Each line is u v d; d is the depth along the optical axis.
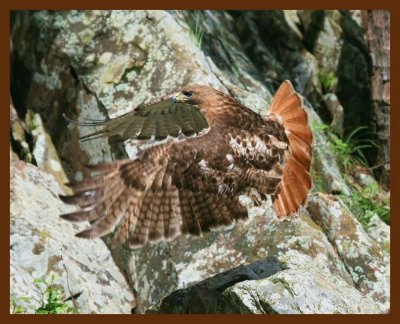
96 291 13.45
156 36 15.63
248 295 10.98
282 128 11.20
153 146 10.60
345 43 20.25
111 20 16.02
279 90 11.38
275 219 13.55
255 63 19.19
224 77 16.38
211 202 10.73
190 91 10.81
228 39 18.56
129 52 15.63
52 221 14.04
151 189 10.45
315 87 19.75
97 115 15.42
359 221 15.08
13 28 17.00
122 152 14.74
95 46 15.93
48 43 16.25
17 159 15.77
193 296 11.88
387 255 13.59
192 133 10.88
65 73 15.99
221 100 10.90
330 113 19.50
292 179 11.22
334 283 11.69
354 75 20.12
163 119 10.62
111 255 14.48
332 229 13.61
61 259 13.18
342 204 13.80
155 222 10.53
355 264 13.36
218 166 10.67
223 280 12.05
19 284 12.61
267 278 11.16
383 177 18.45
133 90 15.30
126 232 10.37
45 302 12.65
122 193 10.30
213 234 13.70
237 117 10.85
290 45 19.92
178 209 10.59
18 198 14.01
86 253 13.98
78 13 16.28
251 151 10.81
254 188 10.94
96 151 15.28
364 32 19.77
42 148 15.84
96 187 10.17
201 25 17.64
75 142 15.66
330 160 16.73
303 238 13.25
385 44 18.39
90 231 10.12
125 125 10.48
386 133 18.42
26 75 16.59
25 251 13.12
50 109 16.14
